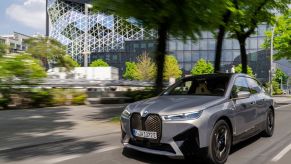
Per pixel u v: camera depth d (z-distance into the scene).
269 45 35.81
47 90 17.94
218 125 6.21
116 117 12.21
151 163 6.38
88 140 8.68
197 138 5.81
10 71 15.64
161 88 12.20
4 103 15.71
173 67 64.31
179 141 5.80
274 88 51.97
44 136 9.10
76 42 99.62
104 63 85.94
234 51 68.44
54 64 23.92
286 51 34.34
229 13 15.20
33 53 23.00
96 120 12.21
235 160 6.68
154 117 5.97
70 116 13.34
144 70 66.50
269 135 9.12
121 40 91.44
